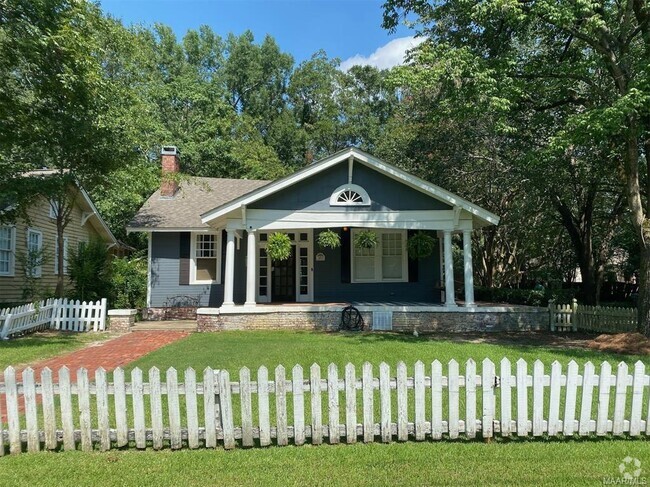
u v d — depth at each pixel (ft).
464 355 31.91
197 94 115.44
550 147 39.42
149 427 17.89
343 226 49.11
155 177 63.72
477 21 41.22
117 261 66.28
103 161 50.65
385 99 146.00
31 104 45.47
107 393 16.65
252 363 29.40
